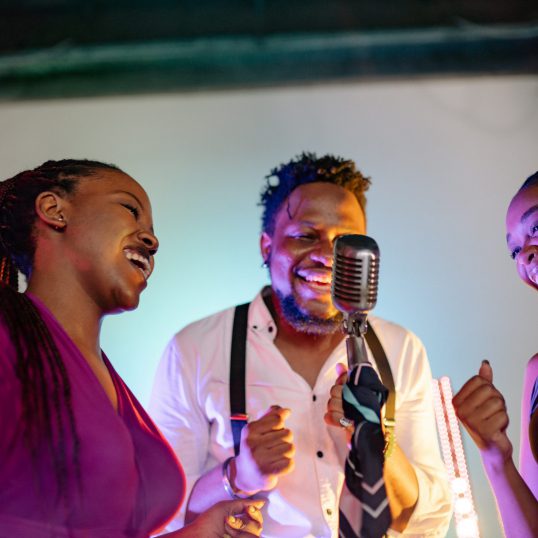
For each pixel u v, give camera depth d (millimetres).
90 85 3178
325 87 3133
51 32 3199
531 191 1733
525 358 2830
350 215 1832
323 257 1766
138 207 1516
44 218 1435
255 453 1510
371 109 3107
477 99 3086
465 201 3004
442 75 3111
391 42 3123
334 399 1395
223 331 1872
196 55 3162
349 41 3137
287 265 1802
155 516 1457
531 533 1469
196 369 1830
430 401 1856
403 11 3156
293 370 1840
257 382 1814
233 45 3156
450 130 3072
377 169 3051
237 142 3115
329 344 1873
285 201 1904
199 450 1783
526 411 1729
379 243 2977
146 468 1445
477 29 3100
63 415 1291
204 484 1654
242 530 1495
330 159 1956
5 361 1280
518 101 3076
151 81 3176
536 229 1704
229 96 3154
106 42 3189
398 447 1664
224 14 3221
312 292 1766
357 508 1168
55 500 1249
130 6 3232
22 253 1472
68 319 1426
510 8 3113
